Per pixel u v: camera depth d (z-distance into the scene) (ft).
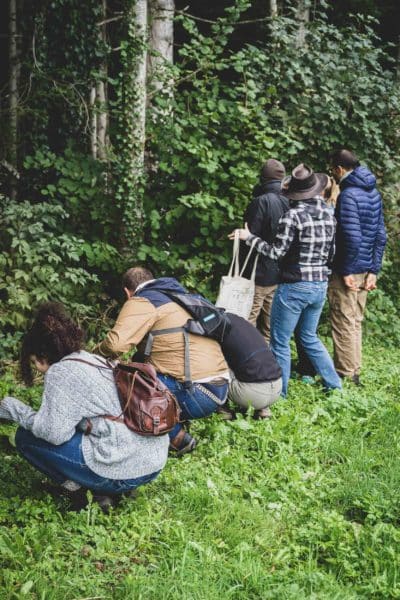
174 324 14.30
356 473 14.40
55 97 26.91
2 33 29.14
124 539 11.46
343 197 19.53
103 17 28.91
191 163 24.27
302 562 11.36
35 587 10.09
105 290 24.44
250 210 20.27
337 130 27.04
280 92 27.14
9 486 12.64
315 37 28.48
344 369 20.57
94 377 11.46
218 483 13.47
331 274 20.11
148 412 11.41
